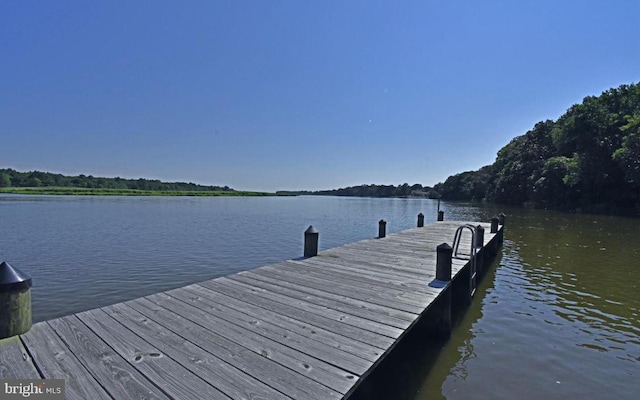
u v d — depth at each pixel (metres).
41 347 2.86
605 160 32.34
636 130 28.58
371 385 3.82
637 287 7.93
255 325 3.52
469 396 3.69
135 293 7.75
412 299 4.48
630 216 28.70
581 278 8.77
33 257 11.58
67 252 12.51
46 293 7.70
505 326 5.66
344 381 2.50
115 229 19.48
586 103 36.25
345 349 3.02
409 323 3.66
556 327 5.62
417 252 7.99
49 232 17.86
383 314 3.92
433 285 5.16
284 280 5.35
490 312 6.33
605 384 3.93
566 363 4.42
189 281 8.76
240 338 3.19
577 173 33.91
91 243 14.55
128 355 2.79
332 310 4.03
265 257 12.01
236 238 16.64
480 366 4.34
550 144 47.38
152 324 3.45
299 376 2.55
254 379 2.50
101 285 8.34
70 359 2.69
